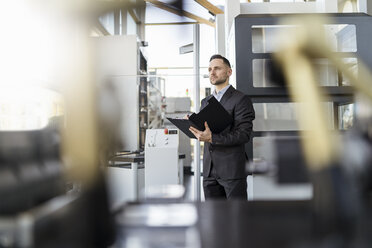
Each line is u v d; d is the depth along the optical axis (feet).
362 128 1.52
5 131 1.23
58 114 1.48
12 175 1.18
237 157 6.41
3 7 6.33
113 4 1.37
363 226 1.43
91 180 1.48
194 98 11.00
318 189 1.47
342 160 1.49
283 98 8.50
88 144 1.49
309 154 1.46
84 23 1.45
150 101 13.12
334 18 8.09
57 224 1.29
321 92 1.35
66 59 1.48
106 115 1.52
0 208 1.16
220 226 1.61
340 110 7.98
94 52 1.51
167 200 2.18
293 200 2.08
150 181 10.09
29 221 1.14
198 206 2.02
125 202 1.96
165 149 10.04
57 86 1.50
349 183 1.49
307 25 1.26
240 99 6.68
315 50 1.27
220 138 6.16
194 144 10.71
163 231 1.54
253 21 8.46
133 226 1.61
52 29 1.47
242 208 1.94
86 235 1.37
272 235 1.45
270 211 1.83
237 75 8.48
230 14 10.03
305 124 1.43
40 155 1.33
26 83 2.26
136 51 11.39
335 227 1.45
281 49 1.29
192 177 18.30
